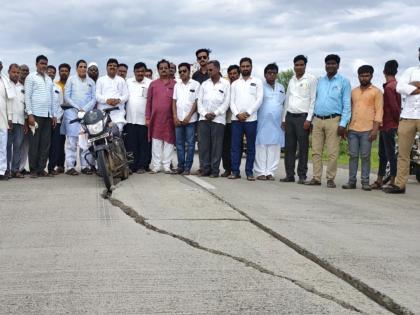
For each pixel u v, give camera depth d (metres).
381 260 4.61
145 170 10.74
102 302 3.62
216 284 3.97
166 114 10.56
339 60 9.45
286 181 10.14
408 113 9.00
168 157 10.72
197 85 10.40
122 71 11.73
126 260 4.54
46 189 8.35
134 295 3.75
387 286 3.93
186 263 4.47
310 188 9.30
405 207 7.65
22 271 4.27
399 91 9.02
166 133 10.59
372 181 11.10
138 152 10.70
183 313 3.44
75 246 4.99
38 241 5.18
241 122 10.04
